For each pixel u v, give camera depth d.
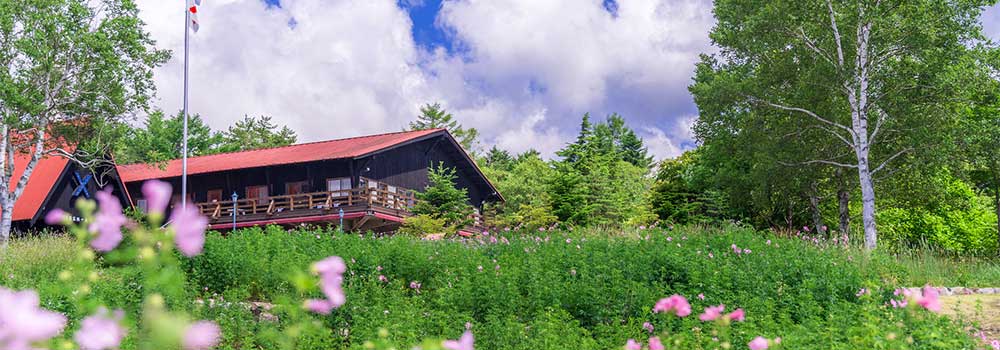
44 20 25.31
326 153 30.64
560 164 42.53
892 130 25.19
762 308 9.37
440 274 12.08
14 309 1.75
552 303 9.98
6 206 25.23
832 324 7.82
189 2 27.22
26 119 25.55
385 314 8.70
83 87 27.05
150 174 33.19
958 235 31.38
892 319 7.34
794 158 26.84
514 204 41.41
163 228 2.08
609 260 12.24
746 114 28.27
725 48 27.81
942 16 23.45
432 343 3.15
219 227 30.72
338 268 2.11
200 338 2.16
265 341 7.22
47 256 13.83
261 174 32.22
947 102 24.77
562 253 13.17
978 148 24.12
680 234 15.61
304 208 30.61
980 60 23.78
